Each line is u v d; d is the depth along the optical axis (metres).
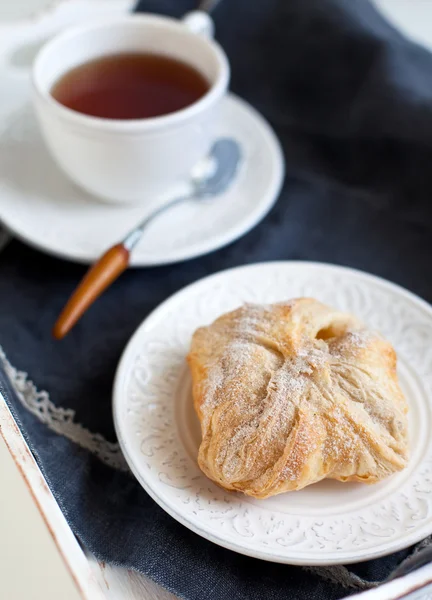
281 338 0.43
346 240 0.54
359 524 0.40
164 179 0.53
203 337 0.44
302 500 0.41
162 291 0.51
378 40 0.60
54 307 0.50
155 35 0.56
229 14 0.65
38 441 0.44
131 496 0.42
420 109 0.57
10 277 0.51
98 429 0.45
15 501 0.36
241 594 0.39
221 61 0.54
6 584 0.35
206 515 0.40
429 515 0.40
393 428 0.41
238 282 0.48
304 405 0.40
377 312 0.47
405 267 0.53
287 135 0.60
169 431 0.43
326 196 0.56
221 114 0.59
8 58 0.62
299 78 0.62
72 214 0.53
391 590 0.36
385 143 0.58
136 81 0.55
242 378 0.41
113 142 0.50
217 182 0.55
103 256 0.49
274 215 0.55
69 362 0.48
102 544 0.40
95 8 0.66
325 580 0.40
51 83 0.54
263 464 0.40
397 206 0.56
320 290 0.48
